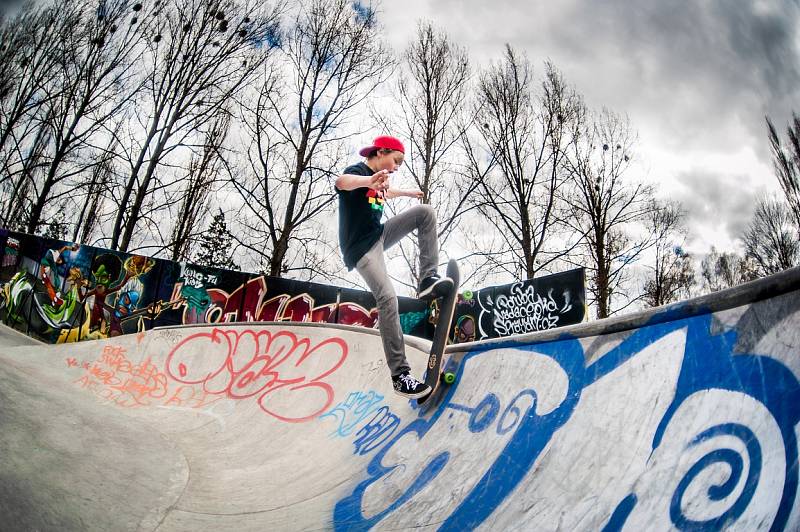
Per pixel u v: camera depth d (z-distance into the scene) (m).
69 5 13.34
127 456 3.42
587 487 1.83
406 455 3.17
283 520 2.76
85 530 2.22
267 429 5.22
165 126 13.88
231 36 14.35
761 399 1.46
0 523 1.88
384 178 2.90
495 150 16.03
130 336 8.57
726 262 23.62
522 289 10.12
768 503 1.18
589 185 16.03
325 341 6.59
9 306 11.57
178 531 2.56
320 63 15.61
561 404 2.38
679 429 1.69
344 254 3.30
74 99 13.40
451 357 3.86
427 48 16.28
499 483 2.25
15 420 2.90
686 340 1.94
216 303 11.73
